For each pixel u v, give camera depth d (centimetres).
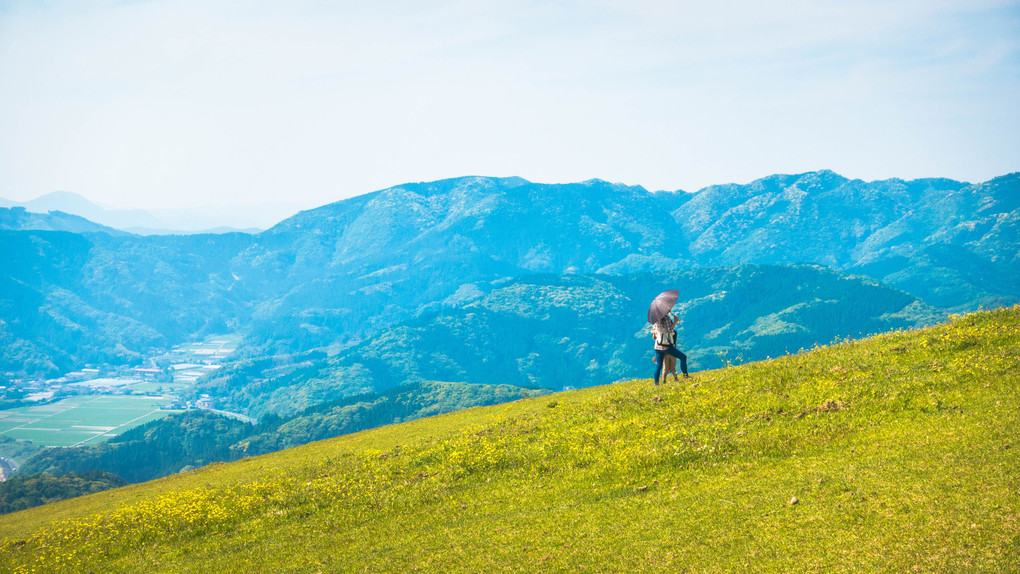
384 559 1400
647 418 1928
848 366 1930
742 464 1486
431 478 1917
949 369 1722
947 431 1355
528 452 1914
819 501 1180
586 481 1623
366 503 1855
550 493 1600
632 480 1558
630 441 1784
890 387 1702
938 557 897
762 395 1870
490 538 1384
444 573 1250
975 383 1600
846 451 1401
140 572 1691
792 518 1141
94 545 2000
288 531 1778
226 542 1797
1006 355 1695
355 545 1543
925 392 1623
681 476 1507
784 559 1005
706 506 1295
